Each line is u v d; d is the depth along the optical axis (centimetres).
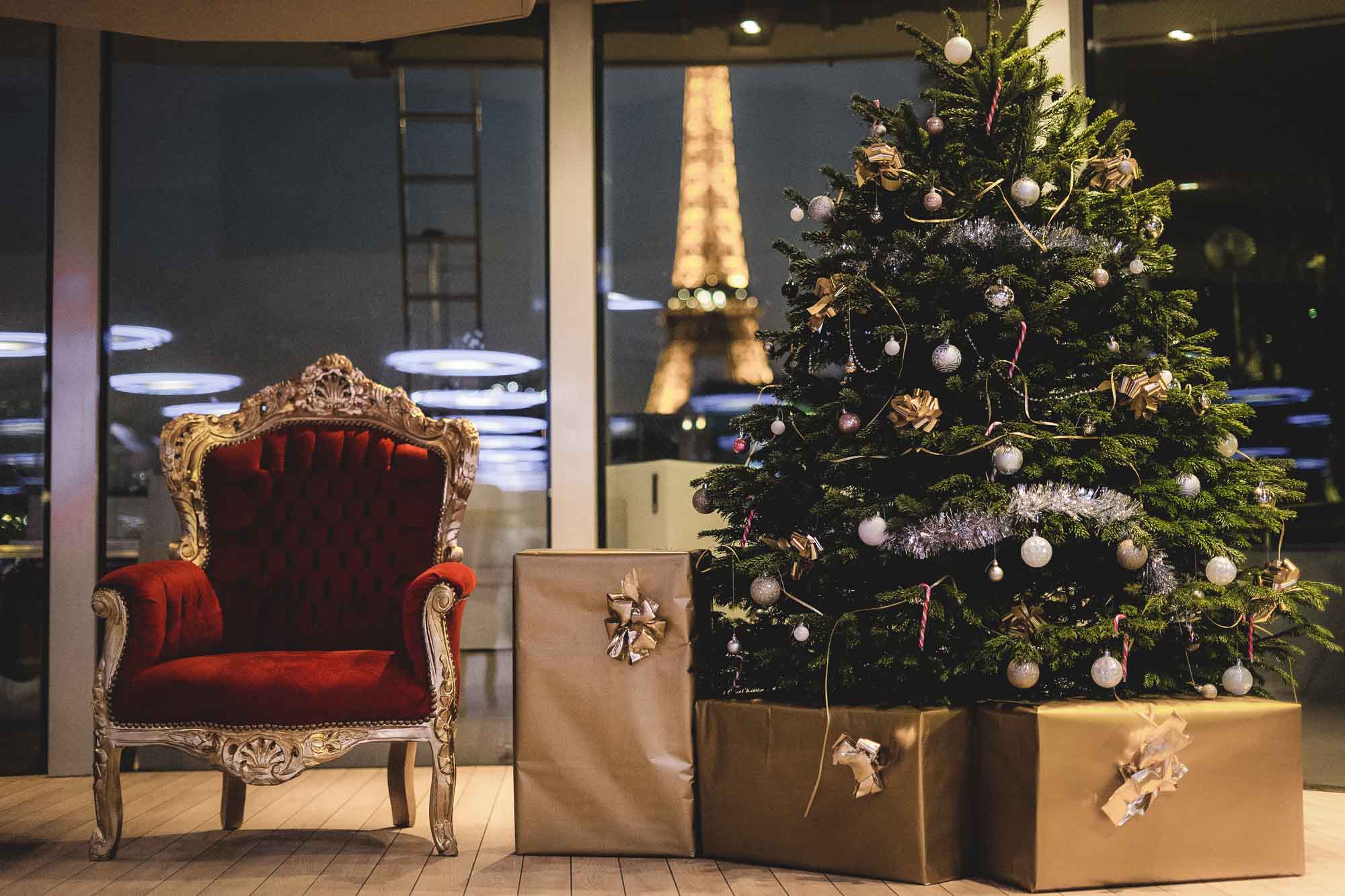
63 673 386
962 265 266
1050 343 268
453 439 317
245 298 408
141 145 407
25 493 397
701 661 279
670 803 269
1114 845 239
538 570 276
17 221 402
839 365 290
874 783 245
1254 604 259
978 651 247
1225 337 373
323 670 267
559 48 407
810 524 276
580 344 402
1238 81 376
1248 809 245
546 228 409
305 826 305
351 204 411
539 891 242
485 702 396
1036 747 236
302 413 330
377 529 314
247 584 311
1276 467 276
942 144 276
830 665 261
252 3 342
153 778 375
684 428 409
